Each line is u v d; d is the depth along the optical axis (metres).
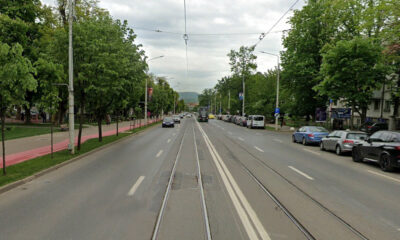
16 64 8.83
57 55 15.04
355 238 4.94
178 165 11.95
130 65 20.34
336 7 29.02
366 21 24.47
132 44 21.50
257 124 43.50
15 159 12.75
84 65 14.67
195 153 15.70
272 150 17.66
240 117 56.25
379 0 21.34
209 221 5.64
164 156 14.48
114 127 38.06
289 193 7.80
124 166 11.62
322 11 32.22
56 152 14.77
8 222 5.56
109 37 16.94
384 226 5.50
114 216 5.89
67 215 5.94
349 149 15.40
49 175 9.87
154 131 34.09
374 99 37.44
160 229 5.23
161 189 8.05
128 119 59.28
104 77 15.33
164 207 6.48
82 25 15.46
